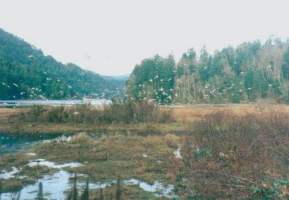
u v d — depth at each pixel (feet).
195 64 422.41
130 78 388.57
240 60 459.73
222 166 90.07
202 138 119.85
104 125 195.00
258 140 106.83
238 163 87.92
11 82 431.84
